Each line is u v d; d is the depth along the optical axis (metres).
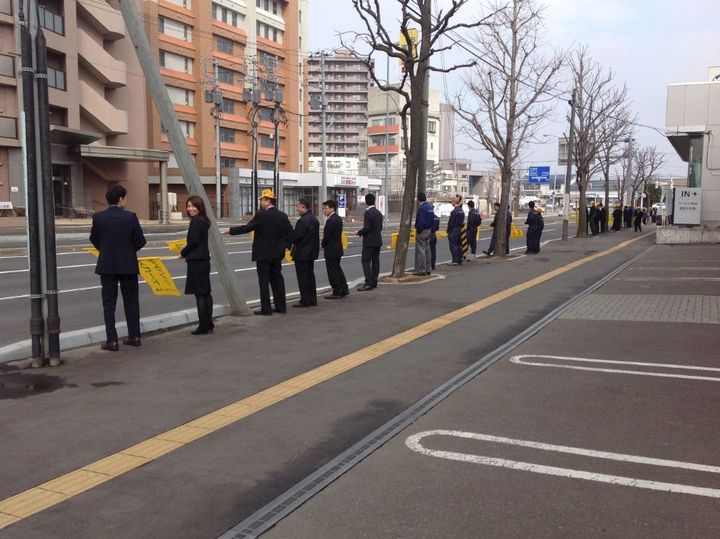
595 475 4.22
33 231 6.77
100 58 43.81
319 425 5.20
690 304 10.88
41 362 6.88
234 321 9.54
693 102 26.09
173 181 61.16
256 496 3.96
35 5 6.56
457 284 13.78
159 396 5.92
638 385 6.24
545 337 8.41
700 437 4.87
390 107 106.94
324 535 3.49
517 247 27.47
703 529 3.51
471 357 7.42
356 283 13.82
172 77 58.75
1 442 4.79
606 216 39.03
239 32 65.31
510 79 21.11
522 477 4.21
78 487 4.05
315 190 69.19
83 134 38.66
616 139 45.28
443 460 4.49
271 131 70.44
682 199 26.38
